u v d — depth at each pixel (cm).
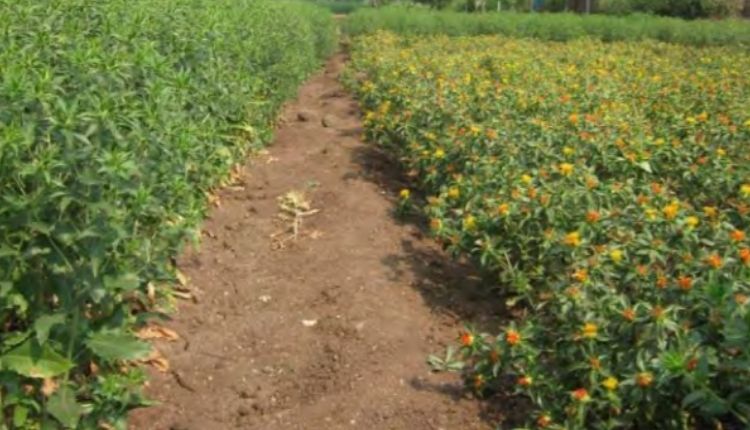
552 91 793
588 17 2467
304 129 1014
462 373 417
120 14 550
